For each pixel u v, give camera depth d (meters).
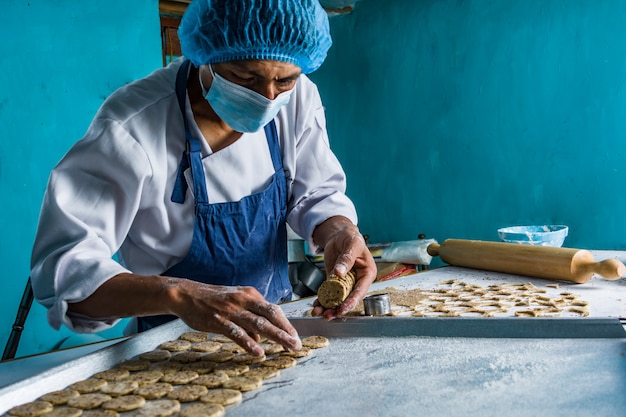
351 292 1.67
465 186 4.46
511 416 1.03
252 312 1.36
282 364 1.36
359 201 5.23
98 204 1.52
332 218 1.95
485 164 4.32
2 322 3.35
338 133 5.29
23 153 3.39
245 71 1.47
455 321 1.50
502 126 4.19
